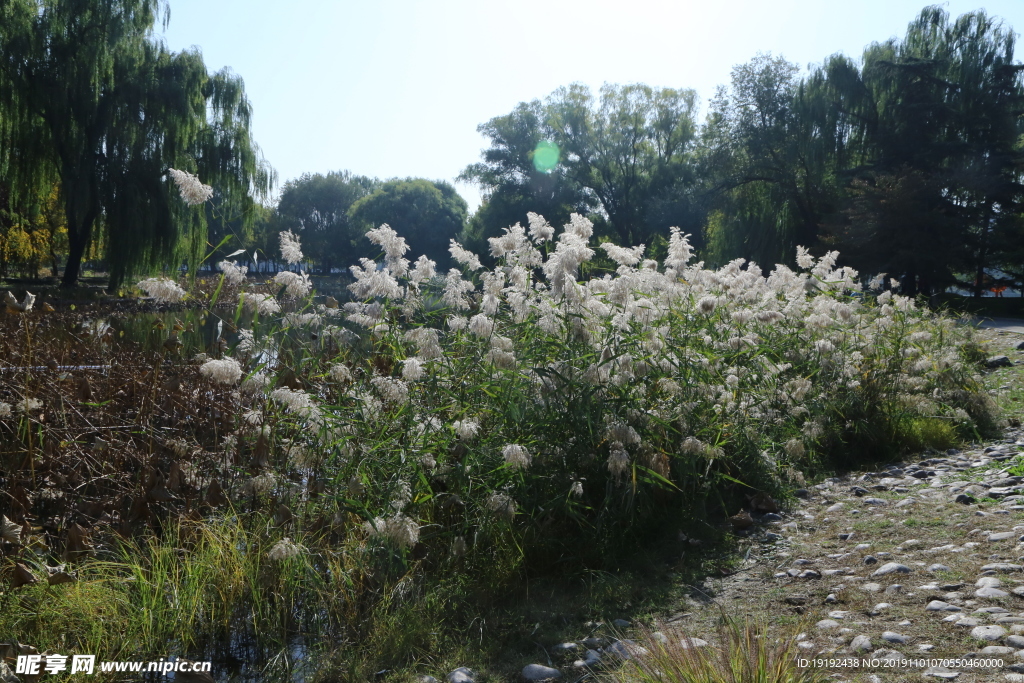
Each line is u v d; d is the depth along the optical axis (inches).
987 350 489.4
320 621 158.2
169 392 250.1
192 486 212.8
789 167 1632.6
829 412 297.3
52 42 1106.1
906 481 251.3
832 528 207.2
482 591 172.4
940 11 1510.8
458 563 179.5
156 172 1146.7
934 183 1299.2
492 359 208.4
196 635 153.9
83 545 174.9
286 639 153.4
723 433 244.1
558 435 208.8
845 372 311.1
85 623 148.8
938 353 372.5
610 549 193.8
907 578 159.2
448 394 211.5
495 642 151.3
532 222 236.2
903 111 1439.5
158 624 151.0
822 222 1546.5
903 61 1457.9
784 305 351.3
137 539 188.4
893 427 299.1
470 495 188.4
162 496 193.5
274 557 153.3
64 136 1106.1
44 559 176.7
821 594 158.9
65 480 210.5
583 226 234.1
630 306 234.2
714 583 176.9
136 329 517.7
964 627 130.1
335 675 140.6
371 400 201.8
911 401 310.2
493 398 212.1
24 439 226.8
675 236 331.6
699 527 210.7
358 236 3211.1
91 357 309.4
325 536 179.9
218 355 264.1
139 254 1140.5
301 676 140.8
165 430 238.1
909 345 351.3
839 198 1530.5
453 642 152.9
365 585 167.9
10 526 165.3
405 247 232.8
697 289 323.9
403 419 201.8
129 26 1152.8
